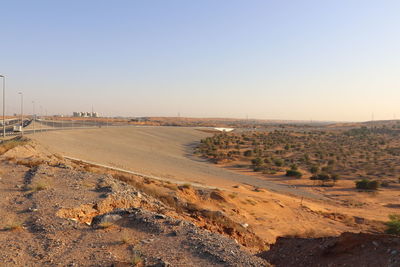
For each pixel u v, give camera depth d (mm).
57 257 8125
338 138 164125
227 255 8484
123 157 58344
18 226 10102
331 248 9297
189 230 10578
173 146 104312
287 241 11258
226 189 41031
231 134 164375
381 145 137875
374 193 55406
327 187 62156
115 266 7590
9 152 28844
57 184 16844
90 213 12922
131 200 15383
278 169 81000
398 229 21656
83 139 72250
